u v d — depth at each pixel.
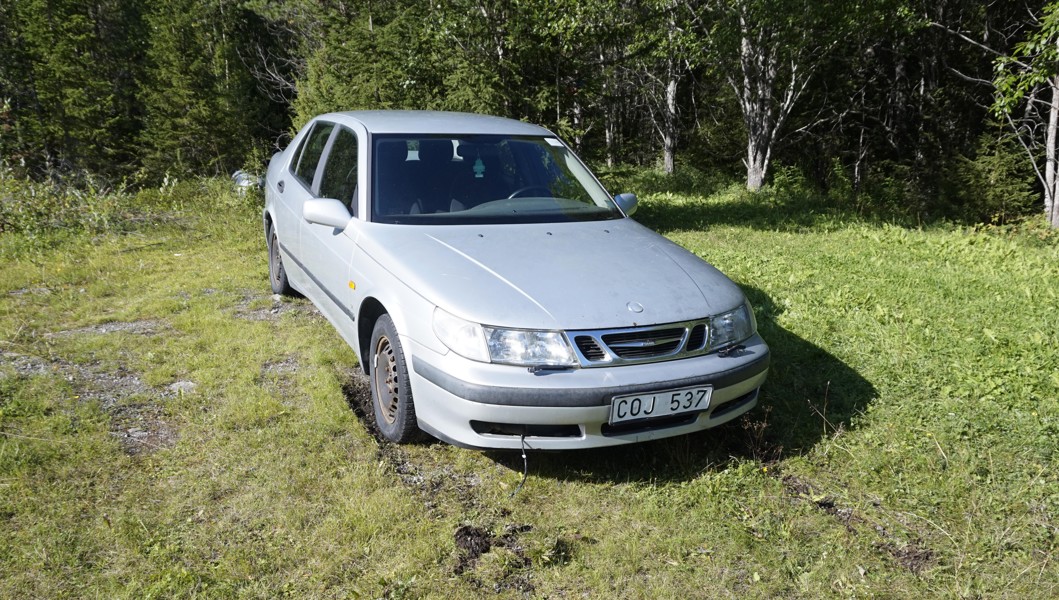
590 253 3.69
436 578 2.63
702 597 2.62
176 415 3.81
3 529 2.78
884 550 2.94
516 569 2.72
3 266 6.92
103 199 9.68
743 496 3.27
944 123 20.86
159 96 33.53
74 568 2.59
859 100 24.39
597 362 3.08
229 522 2.91
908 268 7.49
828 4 13.88
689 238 9.77
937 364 4.74
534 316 3.10
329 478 3.25
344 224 4.04
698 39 15.98
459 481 3.33
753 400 3.58
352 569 2.67
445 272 3.40
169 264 7.16
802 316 5.66
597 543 2.91
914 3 16.52
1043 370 4.68
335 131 5.01
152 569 2.61
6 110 13.52
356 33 17.20
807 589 2.68
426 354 3.23
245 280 6.53
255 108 34.16
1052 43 10.75
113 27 37.88
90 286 6.15
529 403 3.00
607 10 11.14
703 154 28.98
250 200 10.30
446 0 11.06
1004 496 3.29
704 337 3.32
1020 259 8.30
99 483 3.14
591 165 12.38
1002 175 16.56
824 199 16.02
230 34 35.62
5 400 3.84
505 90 11.27
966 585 2.69
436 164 4.33
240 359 4.59
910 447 3.69
